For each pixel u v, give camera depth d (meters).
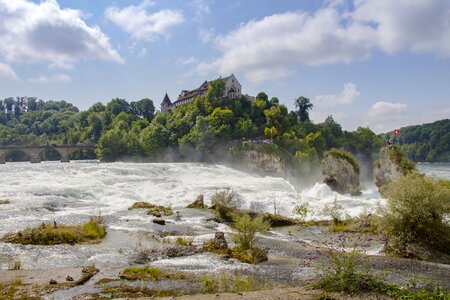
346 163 76.75
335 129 184.88
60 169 70.00
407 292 13.23
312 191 67.81
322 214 40.31
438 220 23.31
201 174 85.00
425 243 22.88
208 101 164.50
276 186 70.56
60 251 20.81
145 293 14.38
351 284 13.42
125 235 25.27
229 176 87.81
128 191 51.22
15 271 16.94
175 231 27.64
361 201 51.09
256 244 25.02
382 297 12.74
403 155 65.94
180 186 58.31
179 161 144.50
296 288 14.08
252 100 179.25
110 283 15.47
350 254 16.33
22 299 13.25
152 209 36.00
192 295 13.60
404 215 23.48
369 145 177.25
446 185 25.45
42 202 37.75
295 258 21.44
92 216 31.64
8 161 170.38
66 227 25.19
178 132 151.25
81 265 18.33
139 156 146.38
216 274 17.62
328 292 13.25
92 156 185.50
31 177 56.56
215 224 31.83
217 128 144.00
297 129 165.75
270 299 12.68
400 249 22.77
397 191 24.06
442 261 21.41
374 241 25.98
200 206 39.56
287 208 43.34
